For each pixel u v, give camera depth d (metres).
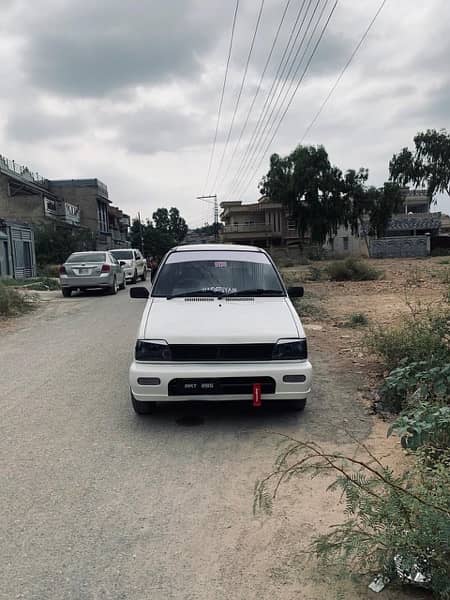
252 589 2.68
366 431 4.78
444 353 5.44
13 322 12.54
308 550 2.98
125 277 23.70
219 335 4.78
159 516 3.38
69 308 15.20
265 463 4.14
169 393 4.73
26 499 3.60
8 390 6.36
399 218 63.91
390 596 2.59
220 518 3.35
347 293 17.72
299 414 5.26
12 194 45.47
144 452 4.38
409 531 2.46
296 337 4.88
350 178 48.38
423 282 19.89
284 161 49.44
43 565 2.87
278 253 50.50
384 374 6.57
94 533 3.18
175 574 2.79
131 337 9.83
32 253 33.97
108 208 67.81
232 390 4.72
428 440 3.47
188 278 6.06
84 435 4.78
